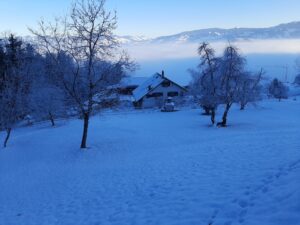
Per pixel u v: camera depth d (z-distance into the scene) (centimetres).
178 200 909
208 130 3666
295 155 1215
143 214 867
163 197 976
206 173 1170
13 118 3134
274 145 1555
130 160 1855
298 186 745
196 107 6744
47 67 2317
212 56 4128
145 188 1132
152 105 7456
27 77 3441
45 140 3038
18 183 1716
